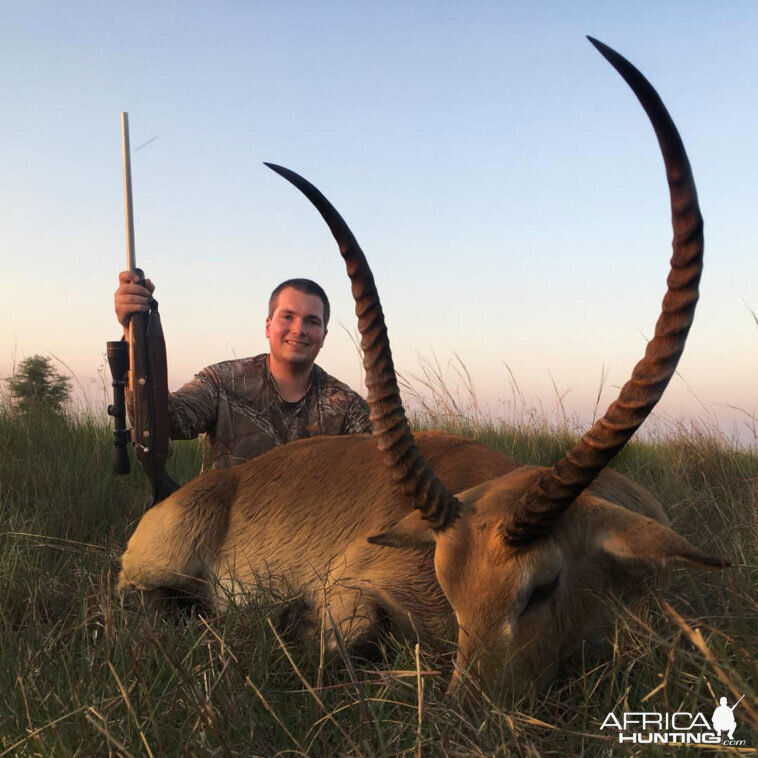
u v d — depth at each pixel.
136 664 1.16
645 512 1.56
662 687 1.13
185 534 1.81
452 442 1.74
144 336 1.89
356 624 1.53
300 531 1.75
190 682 1.16
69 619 1.65
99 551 2.04
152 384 1.90
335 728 1.15
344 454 1.84
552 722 1.22
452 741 1.09
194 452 3.12
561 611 1.28
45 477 2.64
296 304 2.18
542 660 1.25
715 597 1.56
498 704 1.15
